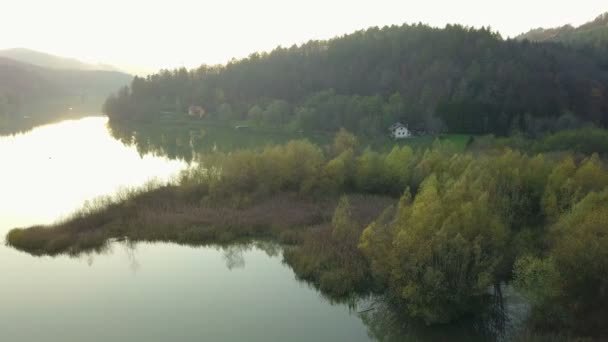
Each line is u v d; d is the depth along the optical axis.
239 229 49.12
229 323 32.41
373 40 178.25
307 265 39.88
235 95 182.50
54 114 183.12
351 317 33.53
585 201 33.97
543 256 33.16
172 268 41.72
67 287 37.88
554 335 26.86
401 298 31.92
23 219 54.47
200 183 58.09
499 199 40.84
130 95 190.12
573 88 111.44
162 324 32.19
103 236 46.84
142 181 72.75
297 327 32.03
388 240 34.56
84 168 83.50
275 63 192.75
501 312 32.28
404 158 63.12
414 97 129.12
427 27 177.38
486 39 150.25
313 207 54.66
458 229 31.91
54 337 30.48
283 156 61.00
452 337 30.38
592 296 26.48
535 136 90.38
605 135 78.75
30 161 88.44
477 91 119.88
